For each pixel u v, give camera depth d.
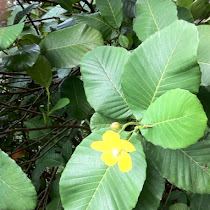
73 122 1.18
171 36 0.53
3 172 0.59
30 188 0.59
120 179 0.52
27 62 0.76
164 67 0.53
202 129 0.41
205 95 0.67
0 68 1.06
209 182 0.57
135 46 0.97
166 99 0.44
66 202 0.53
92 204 0.52
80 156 0.55
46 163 1.10
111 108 0.61
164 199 1.03
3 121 1.48
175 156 0.59
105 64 0.64
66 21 0.99
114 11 0.85
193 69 0.52
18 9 1.17
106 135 0.45
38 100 1.29
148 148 0.59
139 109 0.55
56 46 0.83
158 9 0.71
